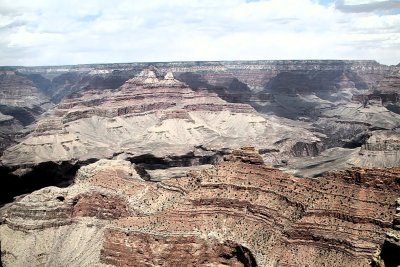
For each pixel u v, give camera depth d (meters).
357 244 123.12
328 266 123.50
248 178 155.88
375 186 132.88
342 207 132.12
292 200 142.25
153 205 165.12
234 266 141.12
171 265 140.62
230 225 146.88
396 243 88.06
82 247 166.12
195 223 148.00
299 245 131.62
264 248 136.00
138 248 144.62
